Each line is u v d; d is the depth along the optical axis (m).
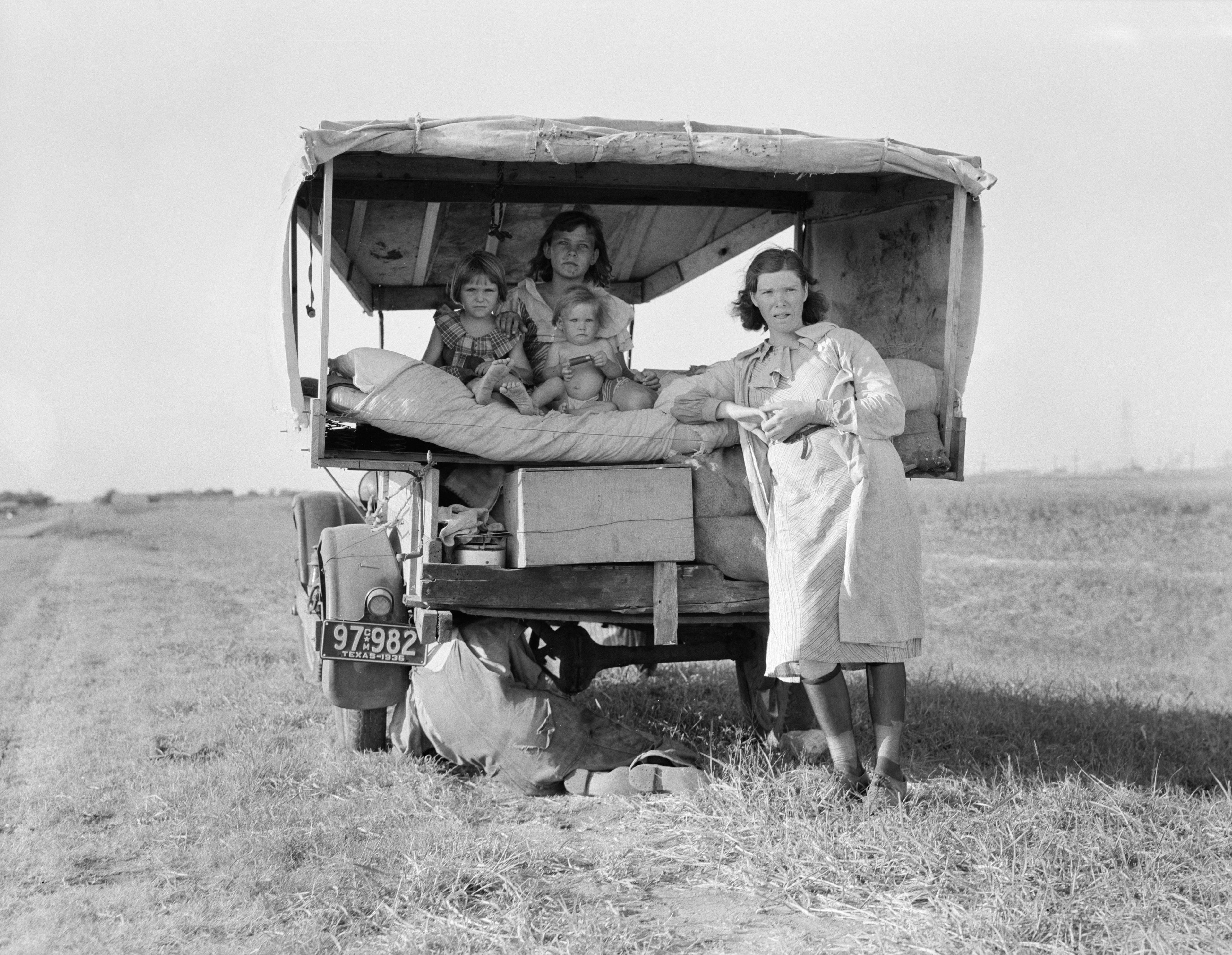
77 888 4.02
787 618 4.55
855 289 6.46
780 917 3.67
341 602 5.07
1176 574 17.44
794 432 4.57
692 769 4.87
